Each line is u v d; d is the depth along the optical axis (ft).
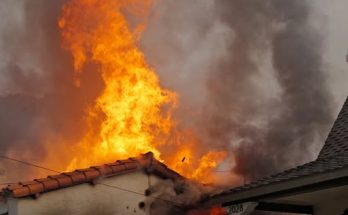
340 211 26.86
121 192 39.60
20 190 33.78
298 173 24.52
